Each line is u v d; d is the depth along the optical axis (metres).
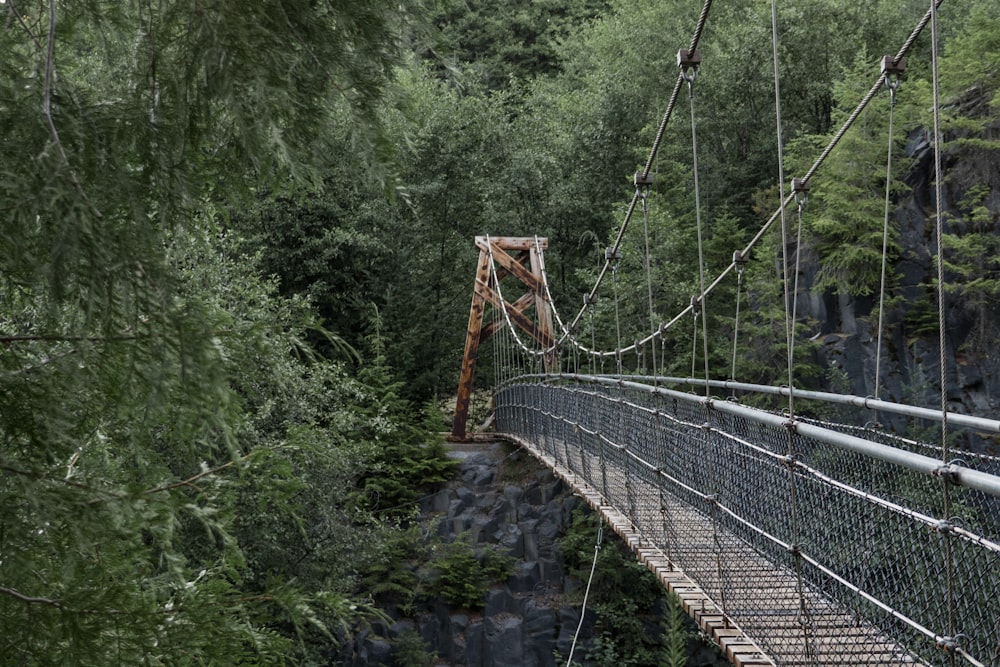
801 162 16.28
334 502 9.77
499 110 21.50
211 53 1.41
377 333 16.28
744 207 20.33
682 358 16.72
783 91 20.78
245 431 4.22
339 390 8.85
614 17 24.73
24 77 1.42
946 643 2.24
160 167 1.43
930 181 14.73
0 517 1.43
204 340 1.44
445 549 13.52
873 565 2.82
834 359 14.63
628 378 8.53
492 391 18.94
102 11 1.49
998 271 13.73
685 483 5.25
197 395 1.48
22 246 1.33
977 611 2.28
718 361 16.62
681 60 4.82
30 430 1.48
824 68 20.39
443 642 12.95
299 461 4.25
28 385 1.49
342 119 1.56
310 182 1.68
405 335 19.03
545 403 11.59
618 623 12.84
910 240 14.59
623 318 17.75
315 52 1.50
